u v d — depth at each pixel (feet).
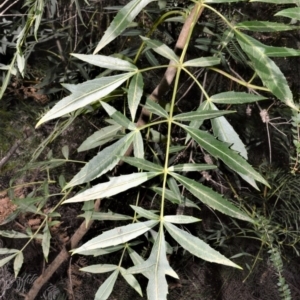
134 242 1.88
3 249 1.99
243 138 2.53
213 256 1.03
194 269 2.89
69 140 2.54
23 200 2.00
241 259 2.89
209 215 2.76
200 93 2.47
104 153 1.12
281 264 2.20
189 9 1.72
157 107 1.18
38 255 2.70
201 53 2.32
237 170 1.09
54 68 2.27
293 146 2.45
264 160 2.57
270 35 2.29
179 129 2.35
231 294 2.93
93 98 1.12
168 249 2.02
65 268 2.77
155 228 2.14
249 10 2.16
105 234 1.09
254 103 2.38
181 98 2.36
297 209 2.53
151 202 2.45
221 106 2.39
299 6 1.07
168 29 2.25
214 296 2.92
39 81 2.49
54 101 2.34
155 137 2.02
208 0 1.18
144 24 2.27
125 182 1.09
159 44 1.30
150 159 2.18
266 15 2.19
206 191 1.09
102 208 2.29
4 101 2.45
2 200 2.51
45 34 2.29
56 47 2.42
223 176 2.56
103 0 2.21
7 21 2.19
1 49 2.25
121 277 2.73
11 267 2.64
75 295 2.77
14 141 2.56
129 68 1.17
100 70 2.33
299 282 2.96
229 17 2.09
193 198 2.57
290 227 2.51
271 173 2.45
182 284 2.91
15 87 2.44
